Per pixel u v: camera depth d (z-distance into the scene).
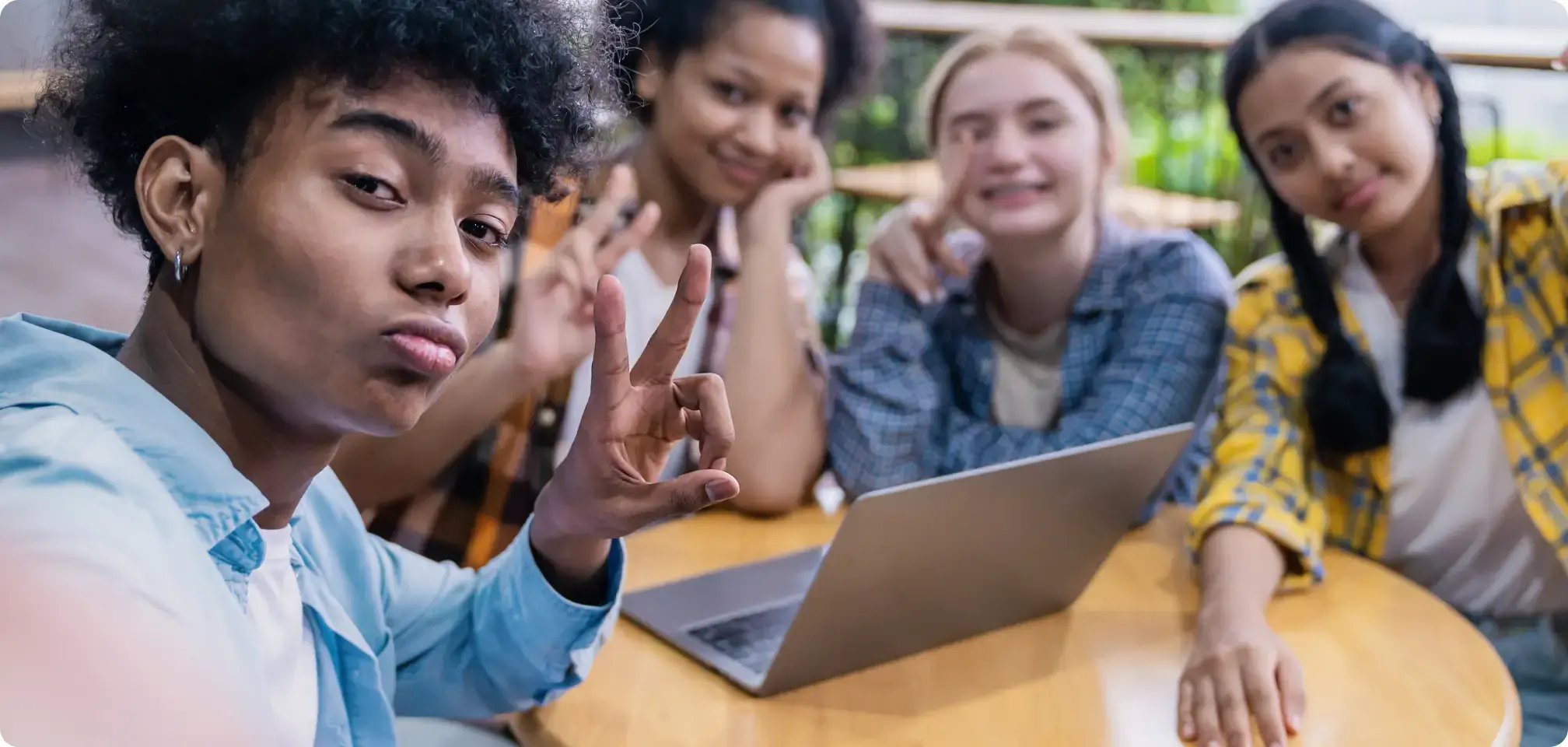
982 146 1.46
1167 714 0.91
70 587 0.44
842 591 0.88
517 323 1.35
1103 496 1.01
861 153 2.25
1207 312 1.46
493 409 1.34
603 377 0.71
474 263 0.61
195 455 0.58
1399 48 1.22
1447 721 0.90
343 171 0.55
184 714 0.45
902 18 1.90
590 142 0.73
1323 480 1.37
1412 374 1.31
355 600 0.84
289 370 0.56
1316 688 0.95
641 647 1.02
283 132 0.55
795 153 1.52
